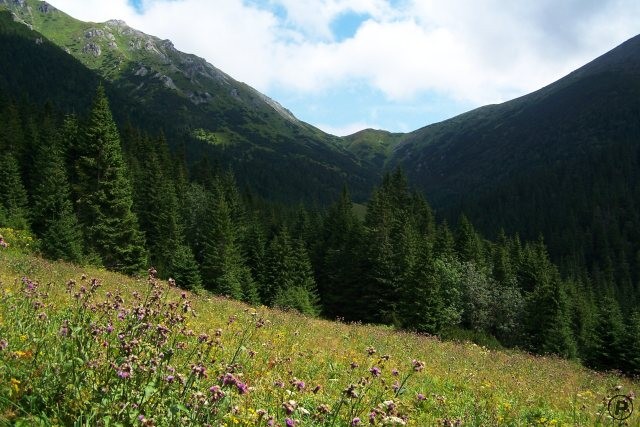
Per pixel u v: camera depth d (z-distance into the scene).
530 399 11.80
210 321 13.18
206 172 103.75
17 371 4.20
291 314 24.14
